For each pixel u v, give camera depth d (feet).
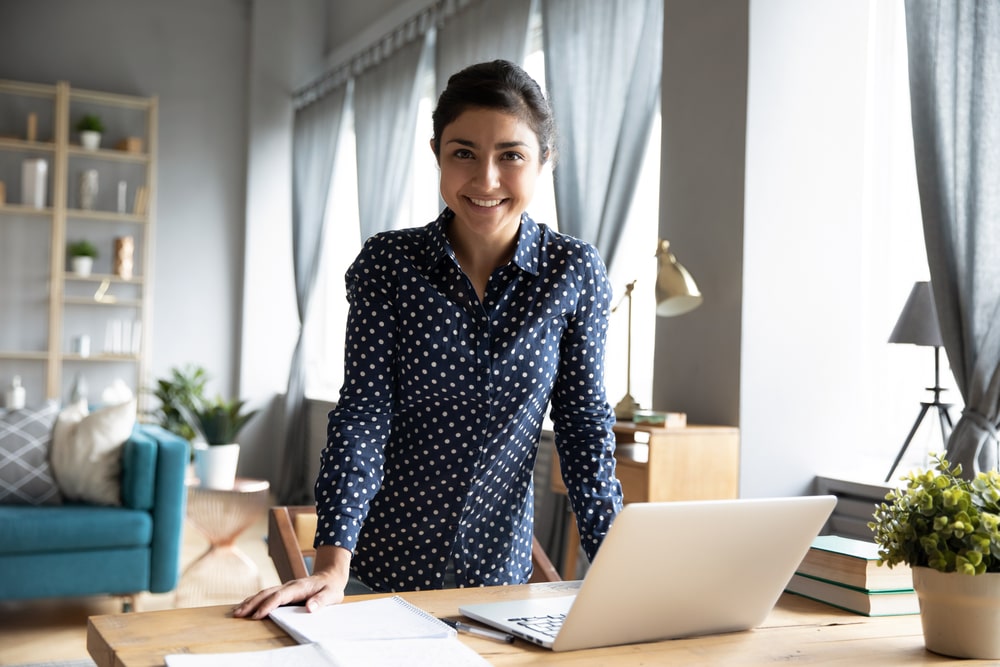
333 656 3.12
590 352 4.79
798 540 3.69
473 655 3.22
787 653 3.56
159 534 11.99
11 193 21.65
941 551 3.56
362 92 19.58
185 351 23.35
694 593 3.57
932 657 3.58
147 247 21.99
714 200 10.46
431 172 18.61
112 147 22.50
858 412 10.64
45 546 11.37
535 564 5.33
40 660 10.37
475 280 4.63
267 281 23.43
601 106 12.06
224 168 23.63
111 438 12.39
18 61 21.81
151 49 23.00
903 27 10.46
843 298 10.57
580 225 12.26
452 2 16.21
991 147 8.37
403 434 4.75
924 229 8.79
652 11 11.63
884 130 10.62
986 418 8.24
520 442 4.79
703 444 9.72
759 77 10.14
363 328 4.57
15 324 21.79
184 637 3.38
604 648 3.53
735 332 10.11
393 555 4.85
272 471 23.36
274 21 23.35
